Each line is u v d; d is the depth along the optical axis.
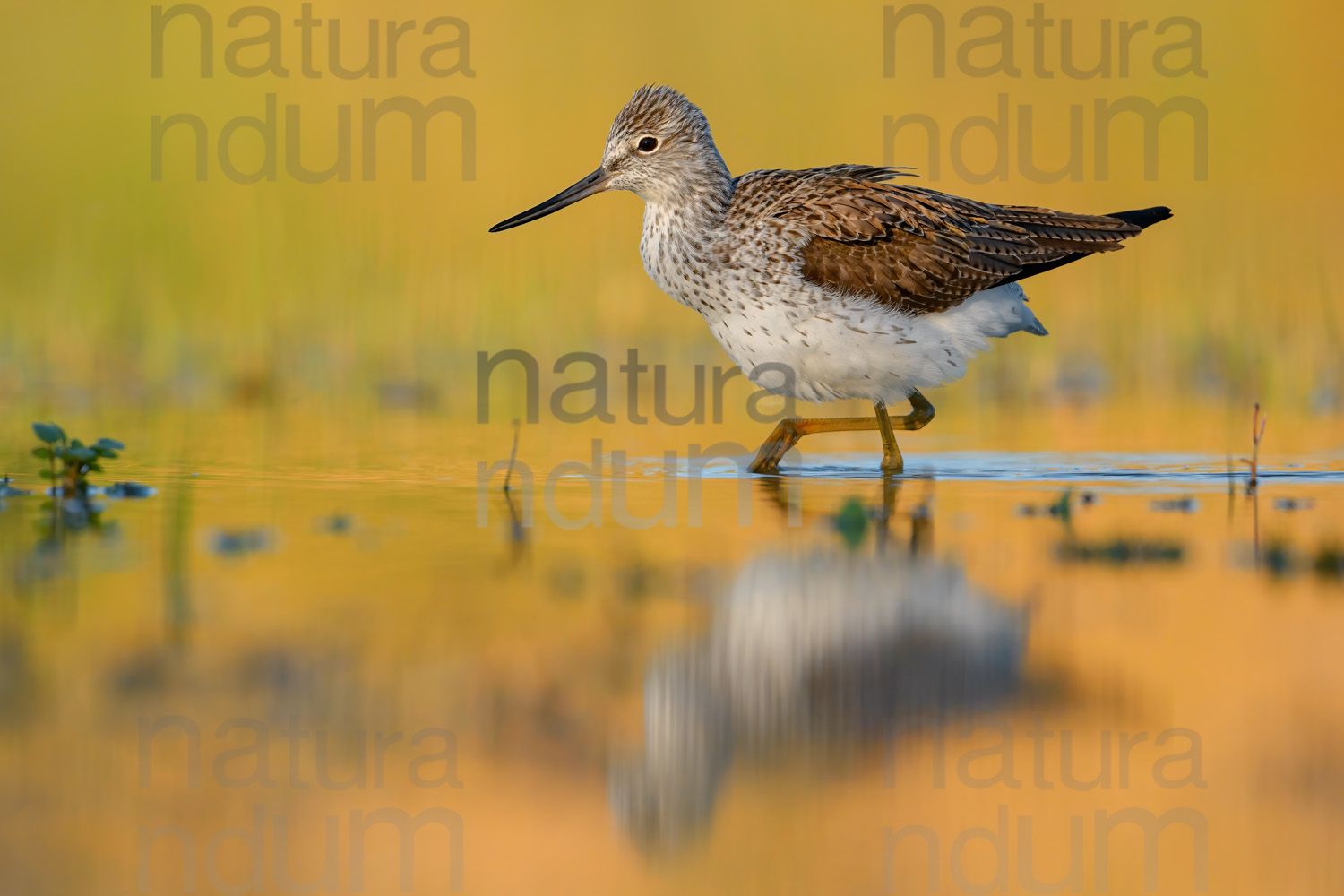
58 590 7.32
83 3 23.81
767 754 5.61
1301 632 6.84
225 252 20.89
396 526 9.16
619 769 5.44
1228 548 8.46
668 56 25.47
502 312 19.61
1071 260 12.61
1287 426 14.39
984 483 11.18
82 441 12.70
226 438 13.15
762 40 25.92
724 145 23.58
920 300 11.97
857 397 12.14
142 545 8.42
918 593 7.44
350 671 6.20
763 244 11.83
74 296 19.17
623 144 12.41
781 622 6.95
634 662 6.38
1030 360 18.23
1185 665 6.41
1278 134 25.78
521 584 7.58
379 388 16.52
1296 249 22.48
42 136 22.83
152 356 17.44
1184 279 21.39
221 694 5.92
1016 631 6.86
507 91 24.39
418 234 21.75
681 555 8.33
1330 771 5.51
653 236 12.49
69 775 5.20
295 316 19.14
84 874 4.60
